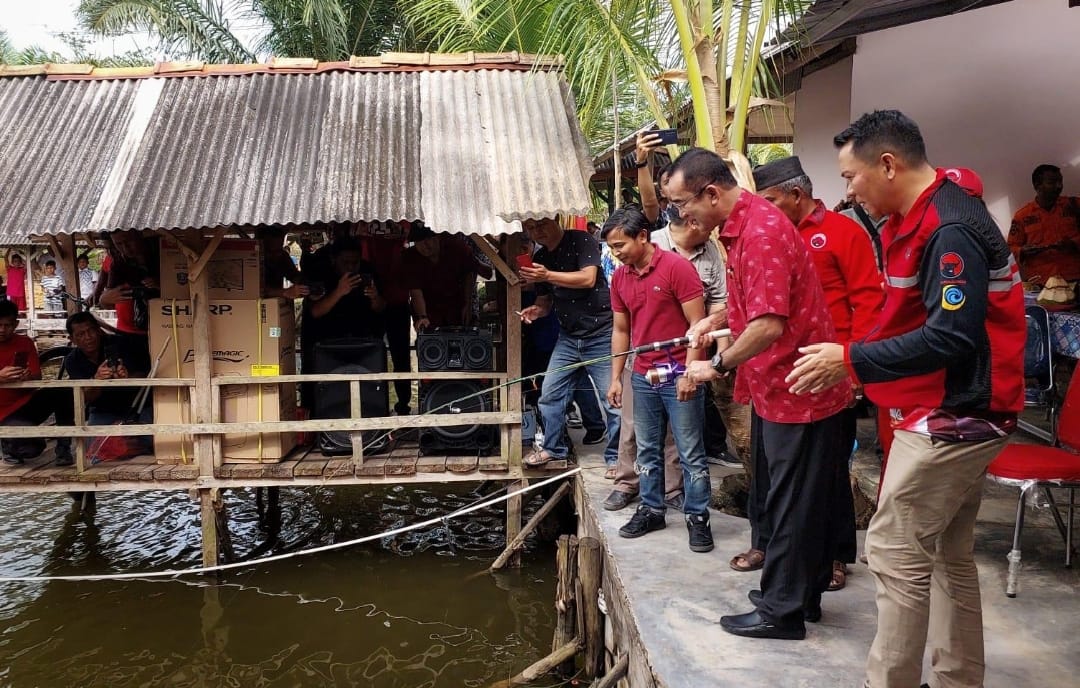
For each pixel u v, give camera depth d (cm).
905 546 238
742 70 450
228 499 705
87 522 658
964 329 213
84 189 507
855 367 229
